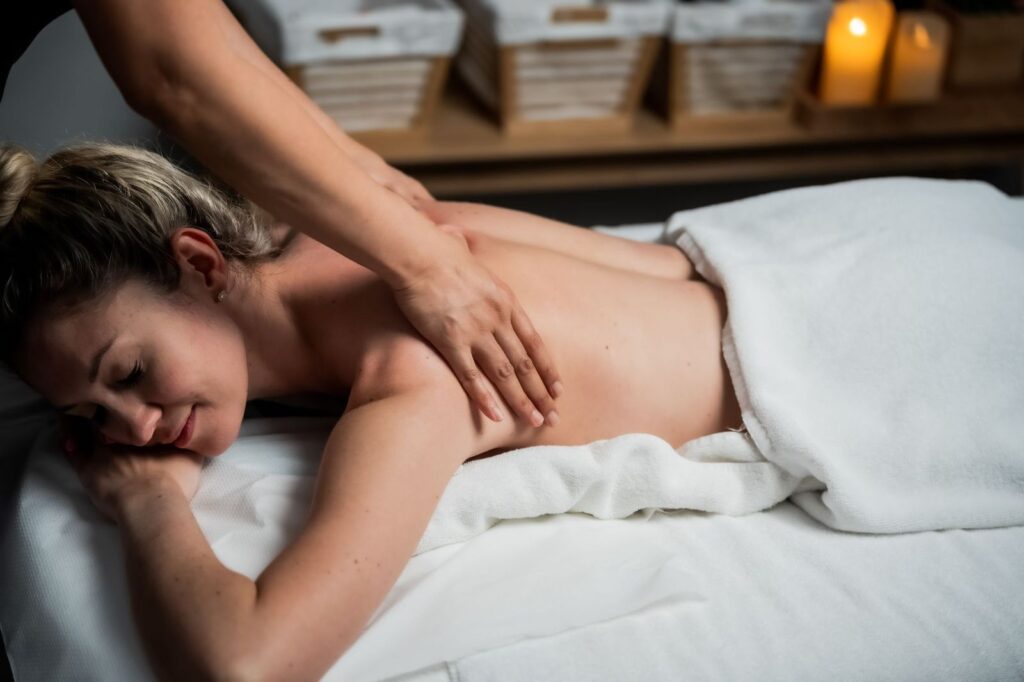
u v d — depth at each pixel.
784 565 1.09
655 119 2.46
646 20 2.23
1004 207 1.42
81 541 1.06
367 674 0.94
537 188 2.47
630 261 1.34
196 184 1.12
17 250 0.98
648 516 1.15
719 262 1.28
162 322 1.01
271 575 0.91
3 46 1.05
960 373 1.18
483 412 1.06
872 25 2.34
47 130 1.52
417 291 1.01
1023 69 2.50
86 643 0.97
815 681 0.98
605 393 1.18
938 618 1.04
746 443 1.16
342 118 2.28
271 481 1.11
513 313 1.06
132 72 0.87
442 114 2.47
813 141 2.55
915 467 1.14
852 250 1.26
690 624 1.02
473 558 1.07
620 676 0.97
